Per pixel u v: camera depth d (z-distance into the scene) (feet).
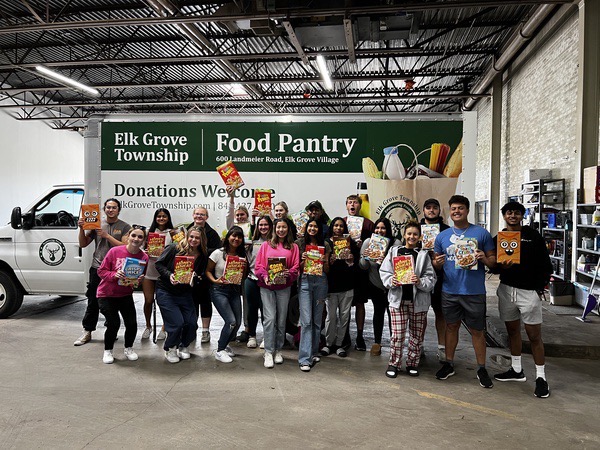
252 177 16.42
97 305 16.38
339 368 14.06
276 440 9.37
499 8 31.35
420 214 15.74
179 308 14.34
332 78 40.24
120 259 13.70
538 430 10.03
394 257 12.84
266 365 13.94
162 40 38.27
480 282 12.55
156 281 15.21
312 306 14.19
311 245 13.65
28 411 10.71
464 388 12.53
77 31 36.65
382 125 15.92
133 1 31.22
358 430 9.89
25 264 19.89
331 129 16.11
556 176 30.09
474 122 15.58
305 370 13.66
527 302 12.09
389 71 45.52
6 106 51.44
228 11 27.14
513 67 39.50
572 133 27.63
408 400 11.61
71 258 19.57
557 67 30.07
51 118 57.21
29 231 19.97
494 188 44.19
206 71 47.16
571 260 26.37
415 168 15.78
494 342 17.35
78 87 42.86
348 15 25.04
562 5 28.45
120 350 15.69
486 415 10.78
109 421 10.22
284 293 14.23
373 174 15.96
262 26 27.58
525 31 31.55
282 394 11.89
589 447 9.30
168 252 14.03
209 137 16.58
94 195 17.26
